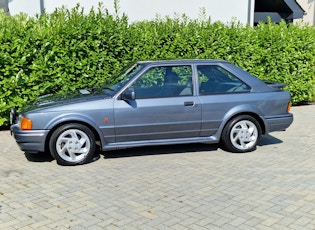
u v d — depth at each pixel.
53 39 7.64
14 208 4.16
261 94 6.20
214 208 4.13
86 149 5.66
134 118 5.65
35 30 7.55
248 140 6.26
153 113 5.70
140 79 5.80
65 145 5.55
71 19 7.98
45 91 7.75
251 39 9.62
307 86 10.60
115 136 5.66
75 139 5.58
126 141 5.75
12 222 3.83
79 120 5.46
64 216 3.96
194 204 4.24
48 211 4.08
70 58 7.86
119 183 4.91
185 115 5.84
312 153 6.22
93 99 5.61
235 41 9.38
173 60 6.11
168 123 5.80
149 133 5.77
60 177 5.15
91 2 10.99
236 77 6.21
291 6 14.69
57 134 5.46
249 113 6.18
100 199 4.40
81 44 7.80
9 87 7.46
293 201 4.30
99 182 4.95
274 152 6.30
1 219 3.89
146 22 9.32
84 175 5.23
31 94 7.67
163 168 5.51
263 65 9.91
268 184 4.84
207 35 9.08
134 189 4.70
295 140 7.08
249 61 9.60
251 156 6.08
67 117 5.42
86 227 3.71
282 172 5.30
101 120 5.54
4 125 7.96
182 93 5.90
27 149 5.45
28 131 5.36
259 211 4.04
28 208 4.16
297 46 10.21
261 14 14.31
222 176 5.15
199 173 5.28
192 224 3.76
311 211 4.03
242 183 4.88
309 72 10.60
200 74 6.05
